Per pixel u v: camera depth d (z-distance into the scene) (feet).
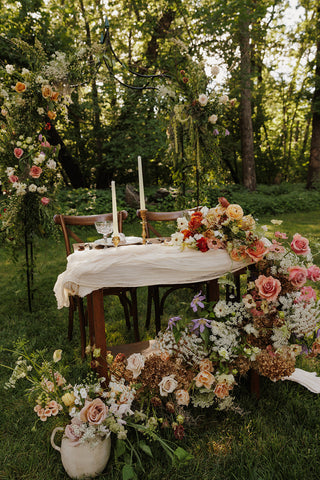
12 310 11.71
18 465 5.50
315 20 45.19
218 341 6.17
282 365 6.14
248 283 6.70
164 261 6.20
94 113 35.65
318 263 14.10
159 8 33.88
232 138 51.21
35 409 5.68
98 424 5.21
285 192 42.37
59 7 28.68
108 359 6.20
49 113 10.80
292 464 5.35
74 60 10.62
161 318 10.68
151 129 33.37
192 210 10.33
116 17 37.52
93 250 7.09
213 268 6.40
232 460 5.47
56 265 16.60
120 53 41.01
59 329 10.23
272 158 57.31
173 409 5.92
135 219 26.73
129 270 6.06
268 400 6.86
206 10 30.01
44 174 11.21
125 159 34.73
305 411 6.46
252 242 6.44
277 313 6.37
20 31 24.86
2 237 11.85
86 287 5.98
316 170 42.98
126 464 5.08
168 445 5.79
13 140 10.92
